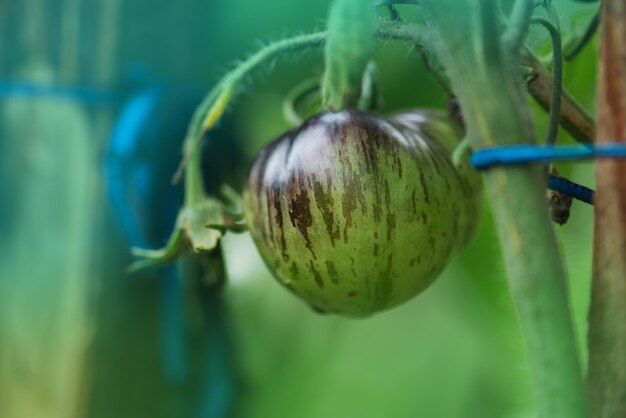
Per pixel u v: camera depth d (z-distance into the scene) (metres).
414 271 0.35
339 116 0.35
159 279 0.49
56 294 0.48
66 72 0.48
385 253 0.34
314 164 0.34
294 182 0.34
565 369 0.27
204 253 0.36
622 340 0.28
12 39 0.48
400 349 0.64
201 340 0.51
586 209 0.50
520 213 0.28
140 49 0.48
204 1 0.50
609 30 0.28
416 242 0.34
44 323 0.48
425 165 0.35
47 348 0.48
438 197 0.35
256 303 0.59
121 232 0.48
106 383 0.48
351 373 0.63
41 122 0.48
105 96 0.48
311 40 0.35
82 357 0.48
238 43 0.56
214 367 0.52
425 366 0.64
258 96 0.57
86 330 0.48
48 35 0.48
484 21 0.28
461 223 0.36
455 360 0.63
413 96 0.53
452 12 0.28
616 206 0.28
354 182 0.34
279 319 0.59
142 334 0.49
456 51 0.28
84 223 0.48
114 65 0.48
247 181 0.36
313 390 0.60
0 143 0.48
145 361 0.49
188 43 0.49
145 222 0.48
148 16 0.48
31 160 0.48
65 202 0.48
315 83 0.41
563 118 0.34
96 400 0.48
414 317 0.64
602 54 0.28
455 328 0.63
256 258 0.59
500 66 0.28
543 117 0.40
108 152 0.48
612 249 0.28
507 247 0.28
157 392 0.49
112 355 0.48
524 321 0.28
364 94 0.37
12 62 0.48
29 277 0.48
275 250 0.35
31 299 0.48
